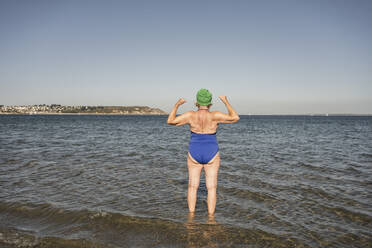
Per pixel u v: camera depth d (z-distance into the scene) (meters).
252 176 6.77
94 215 4.02
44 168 7.49
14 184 5.70
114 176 6.64
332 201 4.80
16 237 3.32
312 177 6.67
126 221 3.85
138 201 4.74
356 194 5.23
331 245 3.23
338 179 6.46
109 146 13.34
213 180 4.12
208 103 4.00
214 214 4.17
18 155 9.81
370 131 29.12
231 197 5.03
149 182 6.10
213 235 3.46
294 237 3.43
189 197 4.21
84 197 4.89
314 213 4.24
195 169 4.14
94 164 8.23
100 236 3.40
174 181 6.23
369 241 3.33
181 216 4.08
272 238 3.40
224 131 30.34
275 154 10.90
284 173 7.14
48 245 3.16
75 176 6.57
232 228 3.67
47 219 3.88
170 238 3.38
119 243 3.23
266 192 5.35
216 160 4.06
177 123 3.99
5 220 3.83
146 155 10.41
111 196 5.00
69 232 3.49
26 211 4.15
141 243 3.24
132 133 24.70
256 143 15.77
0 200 4.60
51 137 18.09
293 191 5.43
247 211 4.31
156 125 47.28
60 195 4.98
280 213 4.23
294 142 16.36
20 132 22.94
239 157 10.06
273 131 30.05
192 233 3.52
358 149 12.62
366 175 6.92
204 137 4.00
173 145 14.31
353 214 4.19
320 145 14.51
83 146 13.12
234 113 3.92
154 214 4.14
